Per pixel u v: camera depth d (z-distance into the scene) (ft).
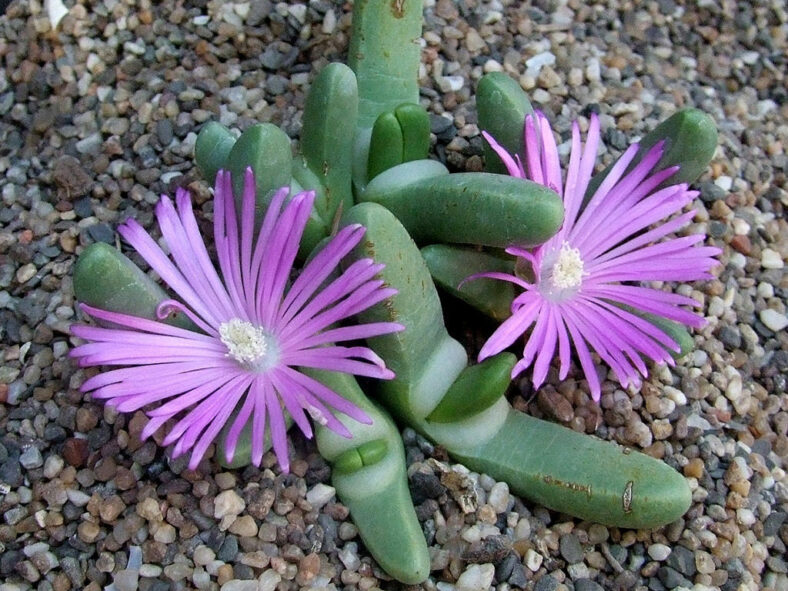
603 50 0.71
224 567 0.46
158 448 0.50
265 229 0.46
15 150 0.65
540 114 0.49
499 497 0.49
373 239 0.42
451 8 0.69
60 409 0.52
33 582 0.47
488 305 0.50
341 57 0.66
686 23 0.76
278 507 0.47
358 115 0.57
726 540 0.51
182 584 0.46
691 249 0.50
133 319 0.46
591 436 0.49
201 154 0.51
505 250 0.47
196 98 0.63
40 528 0.48
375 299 0.43
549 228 0.44
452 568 0.47
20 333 0.56
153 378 0.45
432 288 0.46
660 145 0.49
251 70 0.66
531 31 0.70
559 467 0.48
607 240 0.50
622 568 0.49
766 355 0.60
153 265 0.47
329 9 0.67
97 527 0.48
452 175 0.48
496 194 0.45
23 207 0.61
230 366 0.47
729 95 0.73
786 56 0.76
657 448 0.53
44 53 0.67
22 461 0.50
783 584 0.52
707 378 0.57
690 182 0.52
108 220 0.60
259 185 0.47
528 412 0.53
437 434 0.49
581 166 0.50
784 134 0.71
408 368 0.47
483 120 0.53
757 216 0.65
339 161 0.52
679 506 0.46
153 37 0.67
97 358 0.44
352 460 0.46
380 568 0.47
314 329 0.45
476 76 0.65
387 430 0.48
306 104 0.50
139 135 0.63
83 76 0.66
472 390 0.46
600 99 0.67
